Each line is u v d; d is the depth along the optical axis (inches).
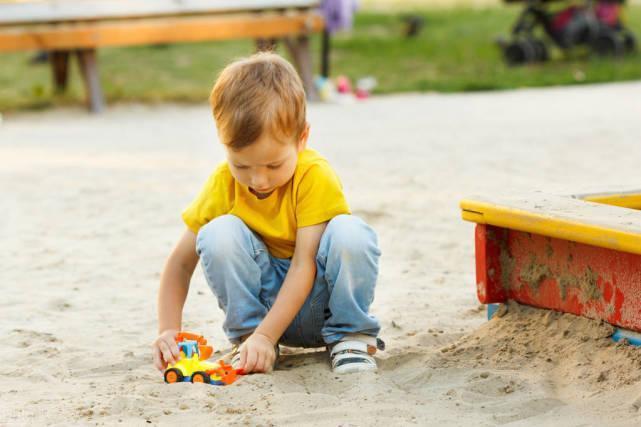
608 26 705.6
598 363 127.5
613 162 331.0
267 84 124.8
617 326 130.8
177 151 389.1
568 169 319.3
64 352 151.4
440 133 422.3
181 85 642.2
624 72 644.1
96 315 174.2
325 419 116.6
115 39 538.9
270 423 115.3
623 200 152.4
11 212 274.4
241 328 137.4
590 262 133.3
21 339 158.7
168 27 547.8
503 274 146.3
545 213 132.0
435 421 115.5
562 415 116.4
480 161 341.7
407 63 708.7
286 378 131.5
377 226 242.8
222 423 116.3
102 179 323.9
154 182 316.5
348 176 316.8
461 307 171.6
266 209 136.6
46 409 124.0
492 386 126.0
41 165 357.7
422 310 170.1
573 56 715.4
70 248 229.0
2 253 225.8
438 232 233.9
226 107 123.9
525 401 120.1
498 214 138.4
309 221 134.4
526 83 616.4
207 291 188.5
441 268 201.9
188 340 136.0
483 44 773.3
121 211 271.0
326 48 601.3
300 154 137.6
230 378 131.2
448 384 128.6
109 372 142.5
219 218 137.2
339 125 461.7
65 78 615.2
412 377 131.7
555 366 130.9
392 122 468.1
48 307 179.8
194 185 309.0
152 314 174.2
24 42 522.0
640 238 117.4
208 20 556.7
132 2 542.6
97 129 472.1
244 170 126.3
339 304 134.6
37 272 207.3
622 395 119.0
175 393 127.5
